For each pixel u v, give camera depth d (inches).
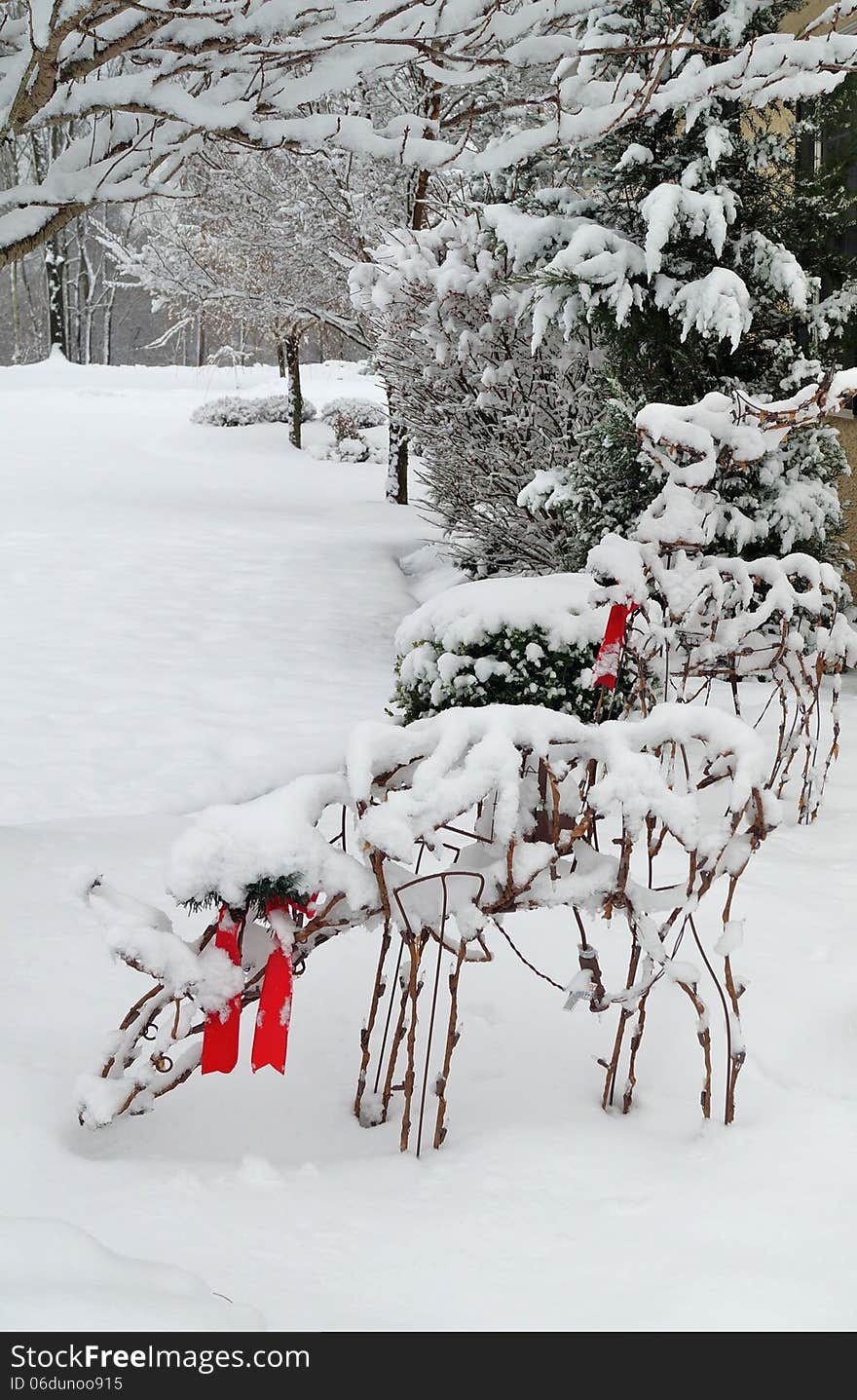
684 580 170.6
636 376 330.6
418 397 414.9
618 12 307.0
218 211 655.8
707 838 92.4
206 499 715.4
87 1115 89.0
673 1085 103.3
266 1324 65.7
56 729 287.1
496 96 322.7
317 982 121.2
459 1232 78.8
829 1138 90.9
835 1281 72.0
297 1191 84.0
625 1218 80.7
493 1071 105.9
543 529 390.6
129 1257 72.1
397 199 604.1
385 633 401.4
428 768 89.3
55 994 113.2
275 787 252.8
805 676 177.8
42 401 1241.4
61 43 129.5
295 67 153.2
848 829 173.3
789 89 230.8
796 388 313.3
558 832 94.2
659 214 296.5
